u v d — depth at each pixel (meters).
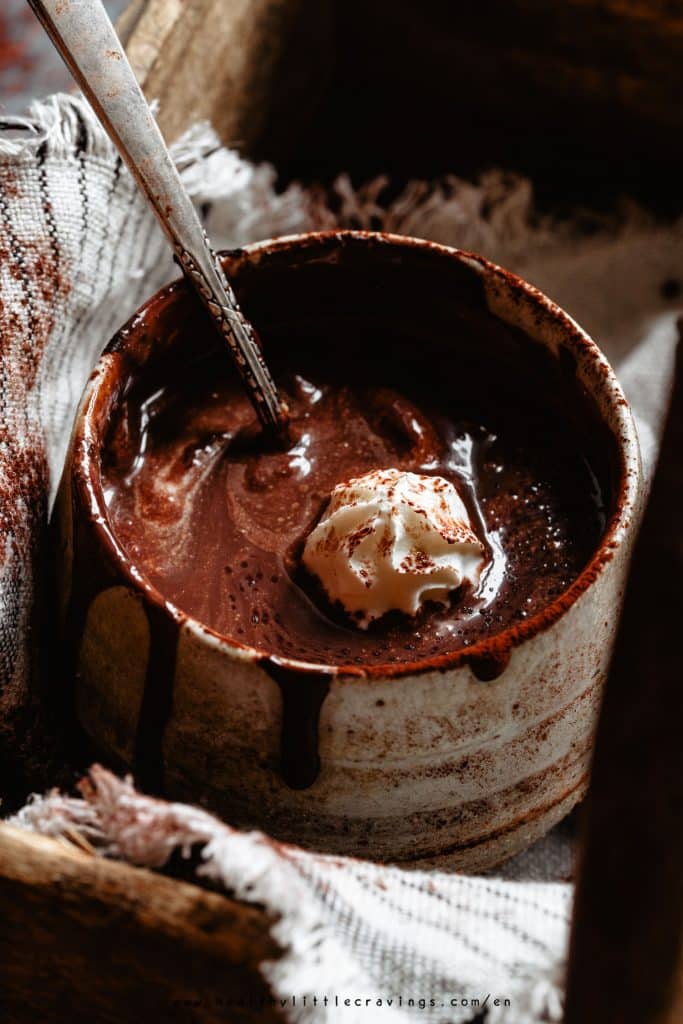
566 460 0.36
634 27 0.44
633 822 0.23
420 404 0.37
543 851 0.36
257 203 0.41
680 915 0.23
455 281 0.36
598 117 0.46
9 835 0.29
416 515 0.34
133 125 0.34
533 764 0.33
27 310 0.36
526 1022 0.29
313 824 0.32
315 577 0.34
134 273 0.39
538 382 0.36
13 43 0.48
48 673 0.35
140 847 0.29
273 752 0.32
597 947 0.24
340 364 0.38
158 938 0.28
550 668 0.32
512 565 0.35
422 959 0.29
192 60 0.41
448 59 0.47
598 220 0.46
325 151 0.48
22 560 0.35
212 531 0.35
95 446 0.34
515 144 0.48
